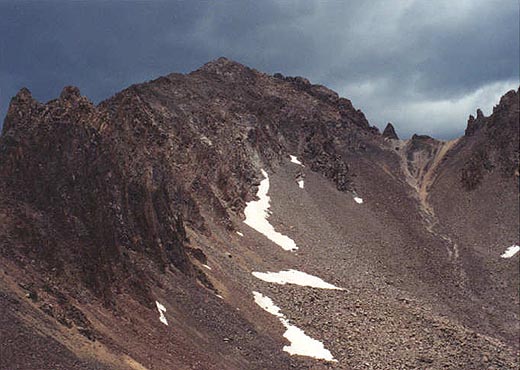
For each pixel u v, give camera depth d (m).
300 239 120.50
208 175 125.88
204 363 59.94
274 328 76.81
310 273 104.88
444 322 91.12
